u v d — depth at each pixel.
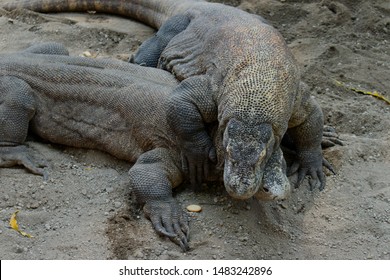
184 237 7.11
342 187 8.05
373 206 7.69
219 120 7.23
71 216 7.47
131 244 7.05
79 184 8.00
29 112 8.55
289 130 8.33
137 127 8.24
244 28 7.97
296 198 7.86
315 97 10.10
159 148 7.99
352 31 12.02
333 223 7.48
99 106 8.52
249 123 6.67
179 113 7.55
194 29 9.23
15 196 7.71
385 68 10.95
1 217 7.37
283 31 12.09
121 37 11.88
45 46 9.70
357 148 8.61
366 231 7.37
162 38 10.23
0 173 8.12
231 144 6.63
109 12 12.82
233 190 6.48
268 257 7.02
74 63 8.91
